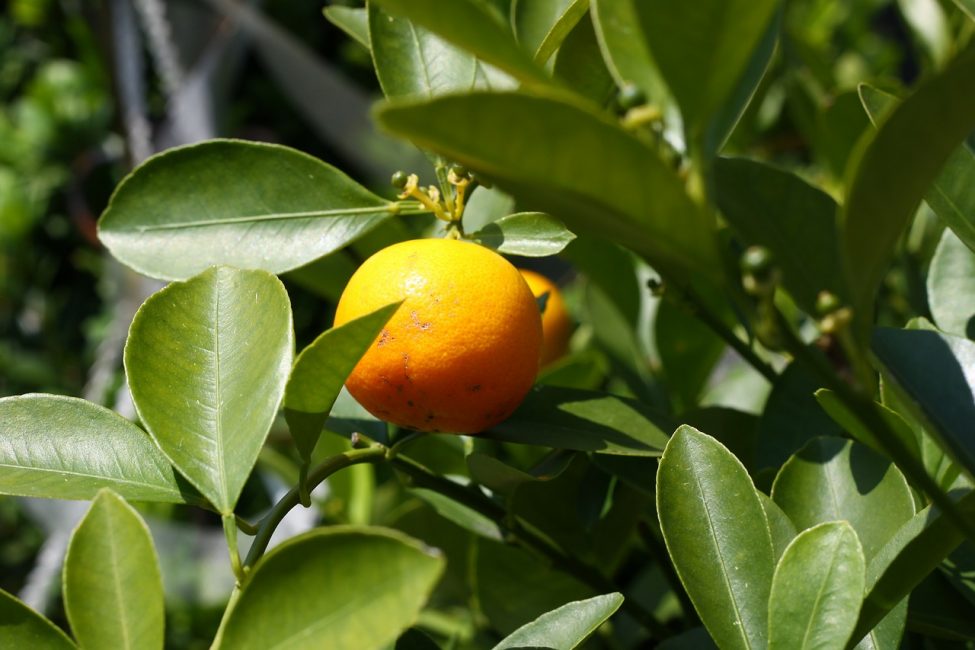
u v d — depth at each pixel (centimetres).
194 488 49
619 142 42
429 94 52
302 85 108
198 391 48
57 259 158
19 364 136
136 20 128
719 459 48
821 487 50
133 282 117
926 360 48
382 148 102
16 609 45
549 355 59
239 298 49
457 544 61
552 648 47
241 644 44
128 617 45
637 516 55
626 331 64
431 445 58
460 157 42
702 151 43
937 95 42
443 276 48
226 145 52
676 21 43
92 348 138
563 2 52
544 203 43
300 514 72
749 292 43
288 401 47
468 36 43
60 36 180
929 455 51
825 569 46
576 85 52
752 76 46
